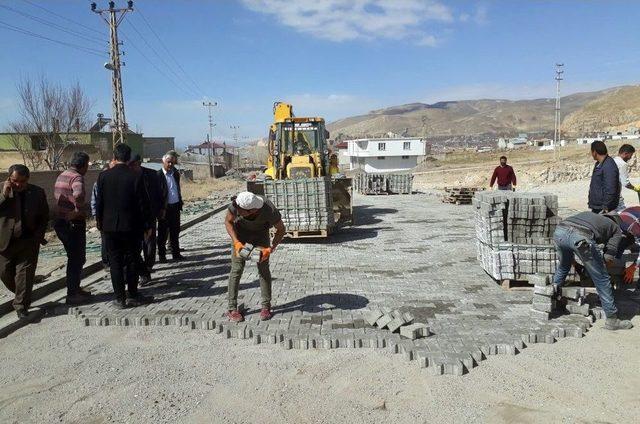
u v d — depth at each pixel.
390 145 79.75
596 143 6.92
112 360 4.98
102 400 4.20
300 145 14.65
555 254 6.77
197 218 16.31
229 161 95.50
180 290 7.23
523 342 5.13
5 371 4.78
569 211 15.59
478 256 8.23
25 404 4.16
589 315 5.82
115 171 6.27
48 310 6.49
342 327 5.55
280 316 5.96
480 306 6.24
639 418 3.79
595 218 5.61
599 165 6.93
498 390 4.23
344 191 13.50
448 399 4.10
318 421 3.84
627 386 4.26
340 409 4.00
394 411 3.95
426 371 4.57
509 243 6.90
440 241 11.09
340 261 9.14
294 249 10.50
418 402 4.07
